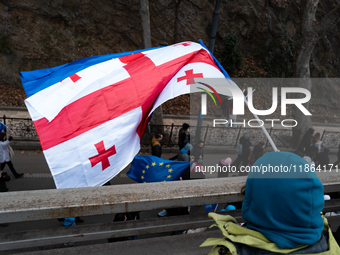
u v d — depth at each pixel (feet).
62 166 10.50
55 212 4.70
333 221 7.04
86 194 5.15
